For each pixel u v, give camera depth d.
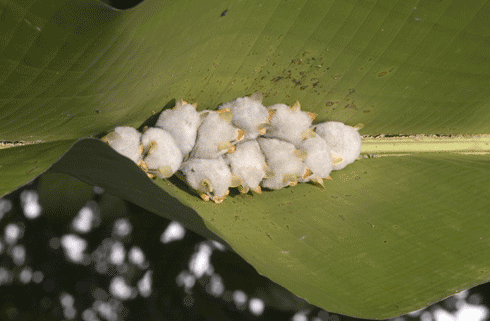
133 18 1.14
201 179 1.24
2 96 1.17
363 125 1.33
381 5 1.23
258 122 1.26
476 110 1.33
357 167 1.32
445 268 1.21
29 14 1.12
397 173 1.30
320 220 1.25
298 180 1.28
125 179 1.17
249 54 1.24
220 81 1.26
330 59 1.26
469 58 1.28
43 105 1.19
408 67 1.28
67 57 1.15
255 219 1.24
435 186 1.28
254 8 1.21
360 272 1.21
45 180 1.26
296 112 1.28
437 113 1.33
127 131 1.23
